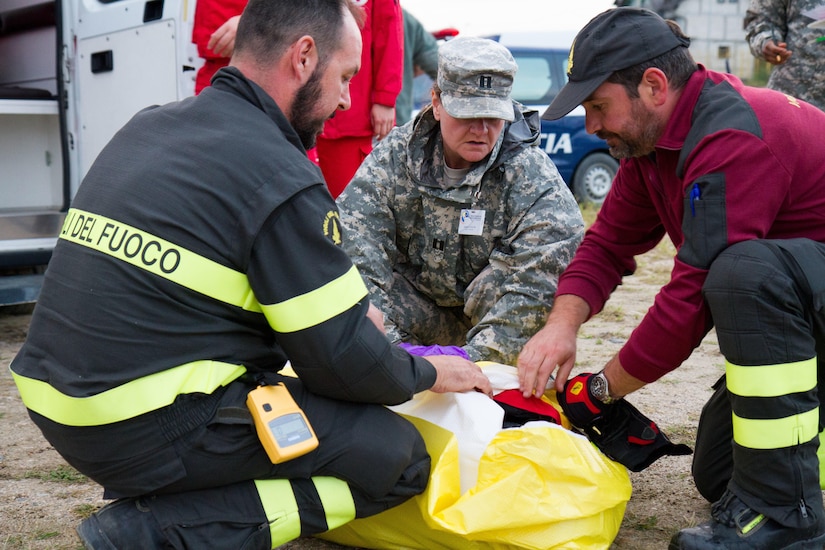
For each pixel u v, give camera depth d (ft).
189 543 6.26
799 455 6.83
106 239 6.16
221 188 6.17
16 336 15.60
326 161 14.40
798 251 6.79
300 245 6.23
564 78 31.81
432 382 7.14
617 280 8.81
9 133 16.25
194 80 12.85
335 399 6.73
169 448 6.16
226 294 6.23
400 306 10.16
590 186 31.86
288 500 6.51
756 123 6.90
